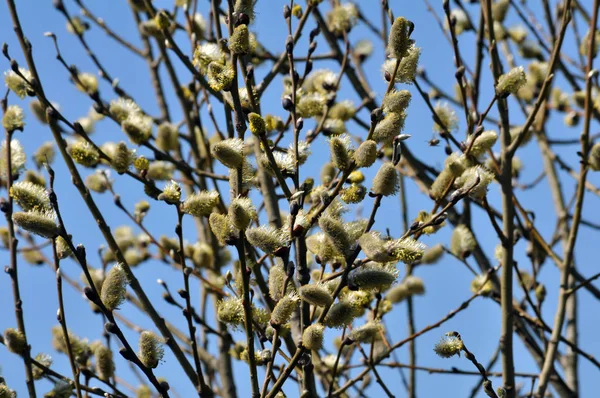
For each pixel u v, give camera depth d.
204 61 5.22
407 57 4.70
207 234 8.06
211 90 6.58
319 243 4.88
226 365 7.32
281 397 4.71
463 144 6.14
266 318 5.02
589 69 6.80
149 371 4.46
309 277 4.68
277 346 4.45
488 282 6.96
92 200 5.66
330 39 8.24
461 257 7.06
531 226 7.39
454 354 5.16
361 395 7.42
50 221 4.44
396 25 4.62
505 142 6.75
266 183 6.23
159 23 6.73
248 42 4.93
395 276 4.45
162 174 7.32
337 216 4.67
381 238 4.43
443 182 5.75
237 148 4.62
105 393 5.12
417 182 8.02
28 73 6.00
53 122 5.78
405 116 4.57
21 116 5.79
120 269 4.46
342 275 4.46
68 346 4.68
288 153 5.11
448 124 6.53
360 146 4.41
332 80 6.70
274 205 6.16
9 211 5.52
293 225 4.52
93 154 5.84
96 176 7.11
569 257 6.98
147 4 6.94
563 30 6.39
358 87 8.16
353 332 4.94
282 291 4.49
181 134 8.14
